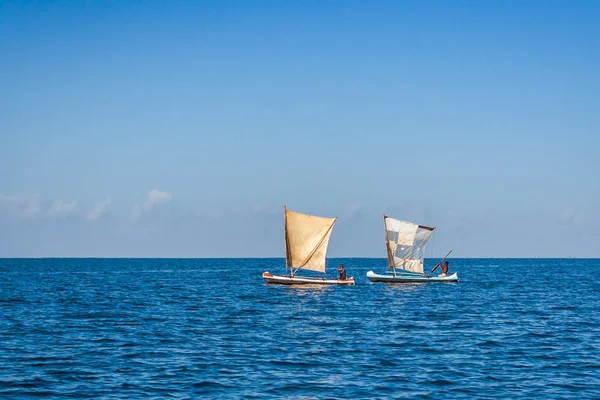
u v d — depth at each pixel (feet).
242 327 210.38
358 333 197.47
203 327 210.38
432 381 134.10
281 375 138.62
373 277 426.92
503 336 192.03
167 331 200.95
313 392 125.59
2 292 376.48
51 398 121.19
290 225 364.38
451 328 209.46
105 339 184.44
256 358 156.25
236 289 399.85
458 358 157.28
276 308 273.33
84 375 138.21
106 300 317.83
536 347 172.86
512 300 318.04
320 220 359.66
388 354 161.99
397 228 409.49
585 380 135.74
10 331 200.23
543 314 252.62
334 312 256.52
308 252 363.76
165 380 134.21
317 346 172.96
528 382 133.69
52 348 169.17
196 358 156.15
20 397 121.70
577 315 249.34
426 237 411.34
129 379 135.03
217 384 131.13
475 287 417.49
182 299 323.16
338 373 140.77
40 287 430.61
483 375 139.54
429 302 302.66
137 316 242.17
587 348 171.63
